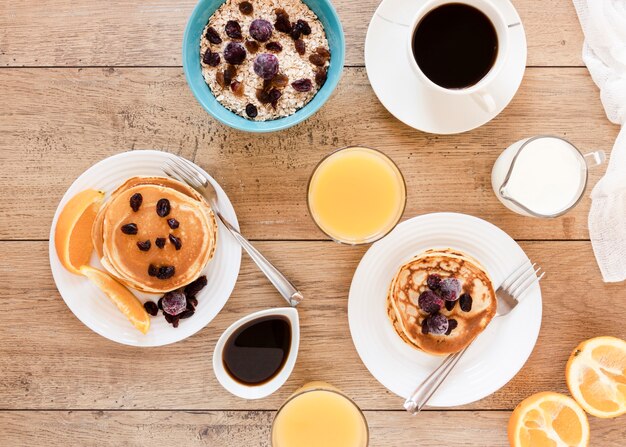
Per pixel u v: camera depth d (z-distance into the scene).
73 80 0.98
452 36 0.93
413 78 0.95
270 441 0.99
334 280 1.00
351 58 0.98
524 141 0.93
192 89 0.92
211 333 1.00
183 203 0.95
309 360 1.00
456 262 0.96
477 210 1.00
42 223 0.99
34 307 0.99
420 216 0.97
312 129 0.99
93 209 0.97
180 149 0.99
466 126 0.96
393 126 0.99
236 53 0.93
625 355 0.98
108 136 0.99
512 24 0.94
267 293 1.00
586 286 1.00
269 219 0.99
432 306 0.94
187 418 1.01
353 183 0.97
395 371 0.98
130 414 1.01
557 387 1.01
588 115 0.99
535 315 0.98
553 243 1.00
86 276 0.96
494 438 1.01
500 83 0.95
